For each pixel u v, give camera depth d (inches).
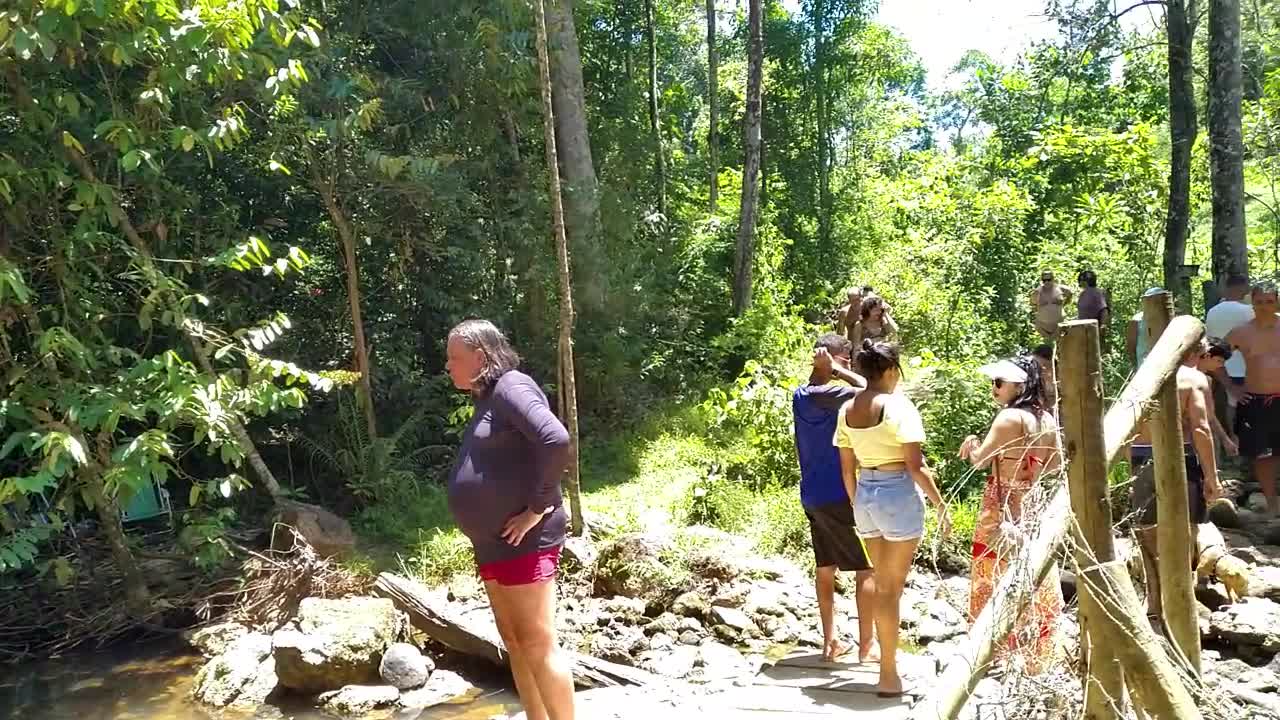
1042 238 684.1
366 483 367.9
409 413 436.8
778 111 882.8
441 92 452.8
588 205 508.4
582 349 494.3
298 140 371.2
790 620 258.8
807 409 215.6
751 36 610.5
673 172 778.8
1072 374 101.4
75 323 281.3
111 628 280.2
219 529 289.6
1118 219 665.6
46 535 260.4
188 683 244.1
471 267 448.1
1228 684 187.5
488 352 157.9
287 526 304.0
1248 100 673.0
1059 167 719.7
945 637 242.5
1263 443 331.3
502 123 484.4
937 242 647.1
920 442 189.0
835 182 912.9
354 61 420.5
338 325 434.6
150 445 255.1
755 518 343.9
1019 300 614.5
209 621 281.7
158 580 304.3
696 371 576.7
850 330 344.5
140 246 292.4
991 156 820.6
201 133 280.2
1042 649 113.7
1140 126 662.5
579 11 609.6
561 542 160.1
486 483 153.7
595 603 277.0
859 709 191.3
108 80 296.7
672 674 229.5
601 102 683.4
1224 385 346.9
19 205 274.1
